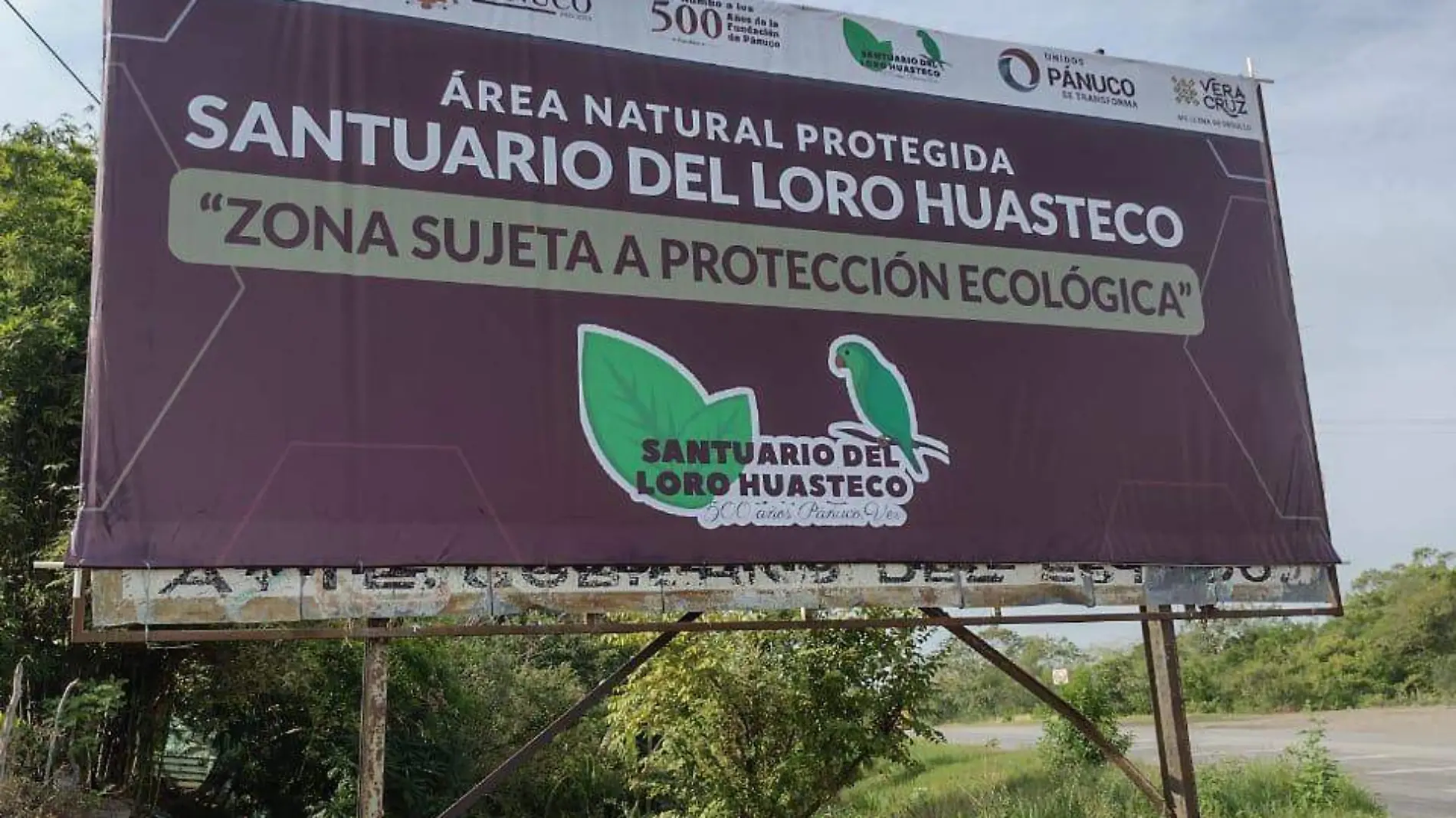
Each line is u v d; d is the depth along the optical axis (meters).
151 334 6.44
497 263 7.28
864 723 11.52
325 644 13.80
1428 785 19.55
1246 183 9.54
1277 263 9.44
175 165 6.75
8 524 10.91
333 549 6.44
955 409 8.13
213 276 6.64
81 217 12.53
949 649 11.98
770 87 8.32
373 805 6.32
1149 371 8.76
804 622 7.46
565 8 7.94
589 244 7.54
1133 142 9.27
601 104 7.84
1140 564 8.29
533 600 6.83
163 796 14.11
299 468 6.52
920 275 8.33
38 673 10.73
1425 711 46.94
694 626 7.12
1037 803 14.38
